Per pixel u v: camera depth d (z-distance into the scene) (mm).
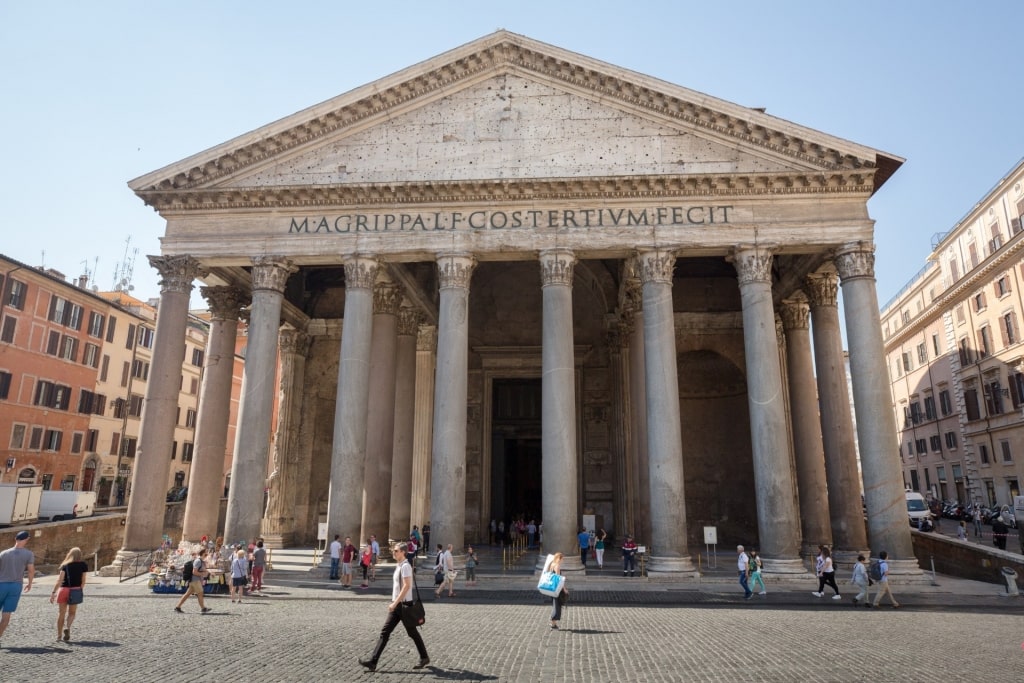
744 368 31375
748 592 17094
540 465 35625
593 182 21750
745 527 30891
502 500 33906
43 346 41812
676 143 22484
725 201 21859
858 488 23094
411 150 23156
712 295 32219
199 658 9969
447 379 21219
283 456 31703
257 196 22844
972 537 34312
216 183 23281
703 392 33094
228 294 26906
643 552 20828
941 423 49969
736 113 21797
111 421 47969
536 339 34312
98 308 46781
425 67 23141
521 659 10086
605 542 31234
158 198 23125
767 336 20828
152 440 21734
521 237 22031
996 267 41094
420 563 21000
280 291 22734
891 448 19953
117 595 17359
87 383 45562
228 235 22906
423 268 29547
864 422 20312
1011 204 39781
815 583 18906
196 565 14992
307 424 33094
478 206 22406
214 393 25906
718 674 9234
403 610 9398
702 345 31719
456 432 20969
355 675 9000
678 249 21719
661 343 21016
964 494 46625
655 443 20484
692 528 31844
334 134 23422
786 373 29922
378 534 24500
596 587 18594
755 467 20422
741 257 21578
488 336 34625
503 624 13297
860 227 21297
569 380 20984
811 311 25234
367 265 22344
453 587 18438
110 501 47531
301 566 23000
